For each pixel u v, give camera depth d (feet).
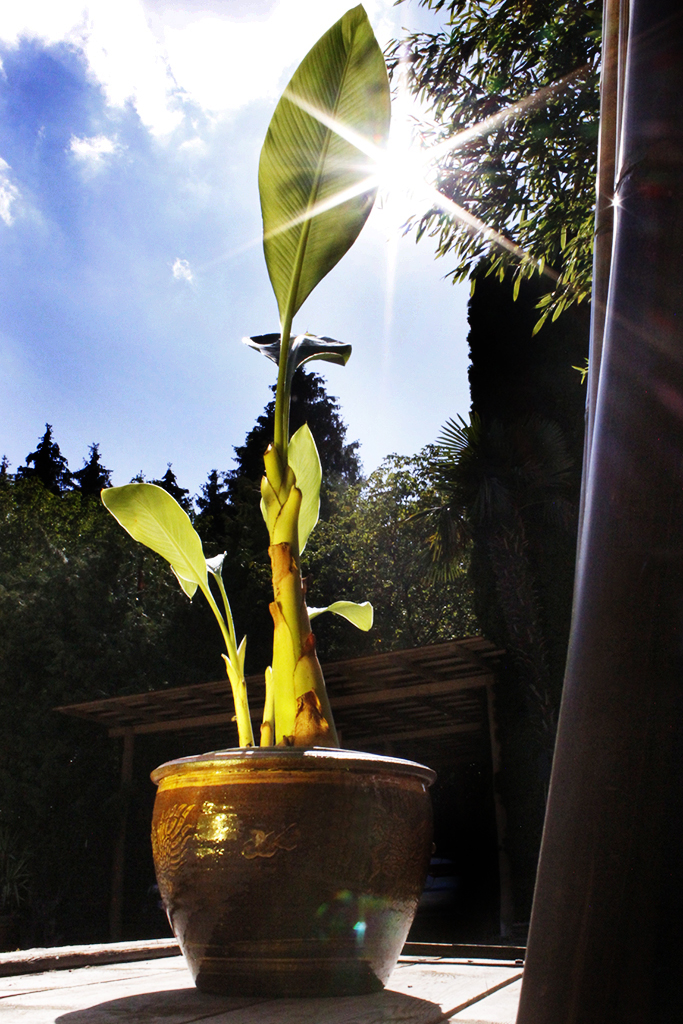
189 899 3.18
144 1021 2.69
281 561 3.91
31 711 28.96
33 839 27.04
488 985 3.54
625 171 1.49
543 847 1.18
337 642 43.50
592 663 1.21
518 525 21.12
